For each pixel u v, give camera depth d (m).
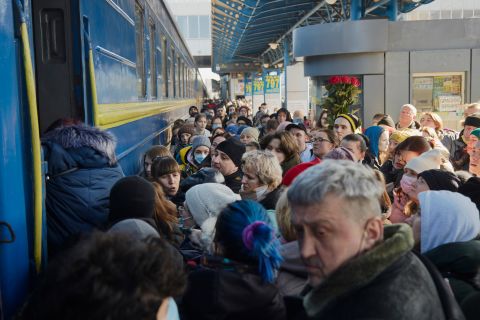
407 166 4.09
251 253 2.33
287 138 5.61
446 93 10.98
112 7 5.27
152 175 4.88
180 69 16.72
